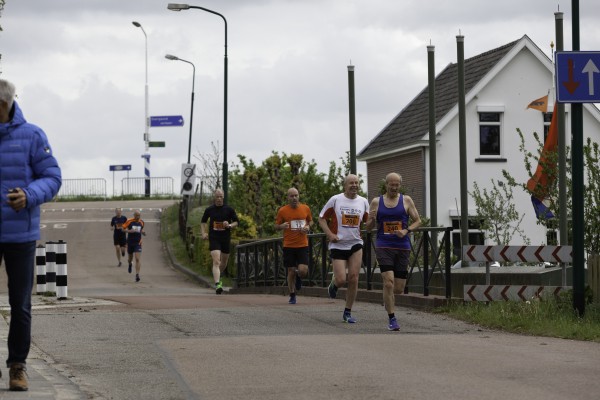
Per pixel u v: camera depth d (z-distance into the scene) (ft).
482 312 106.83
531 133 293.02
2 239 56.85
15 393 57.47
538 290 111.75
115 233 296.10
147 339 89.10
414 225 100.94
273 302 136.05
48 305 129.59
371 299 136.46
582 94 102.58
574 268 104.12
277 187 296.92
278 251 182.19
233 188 347.97
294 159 290.35
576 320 100.63
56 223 407.03
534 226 289.94
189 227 319.06
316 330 97.40
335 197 105.29
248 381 65.16
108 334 92.89
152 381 66.28
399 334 93.35
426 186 295.69
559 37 145.59
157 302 133.80
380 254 100.17
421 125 302.25
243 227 287.07
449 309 115.03
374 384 62.69
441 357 75.10
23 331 58.23
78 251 334.24
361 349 80.33
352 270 104.83
